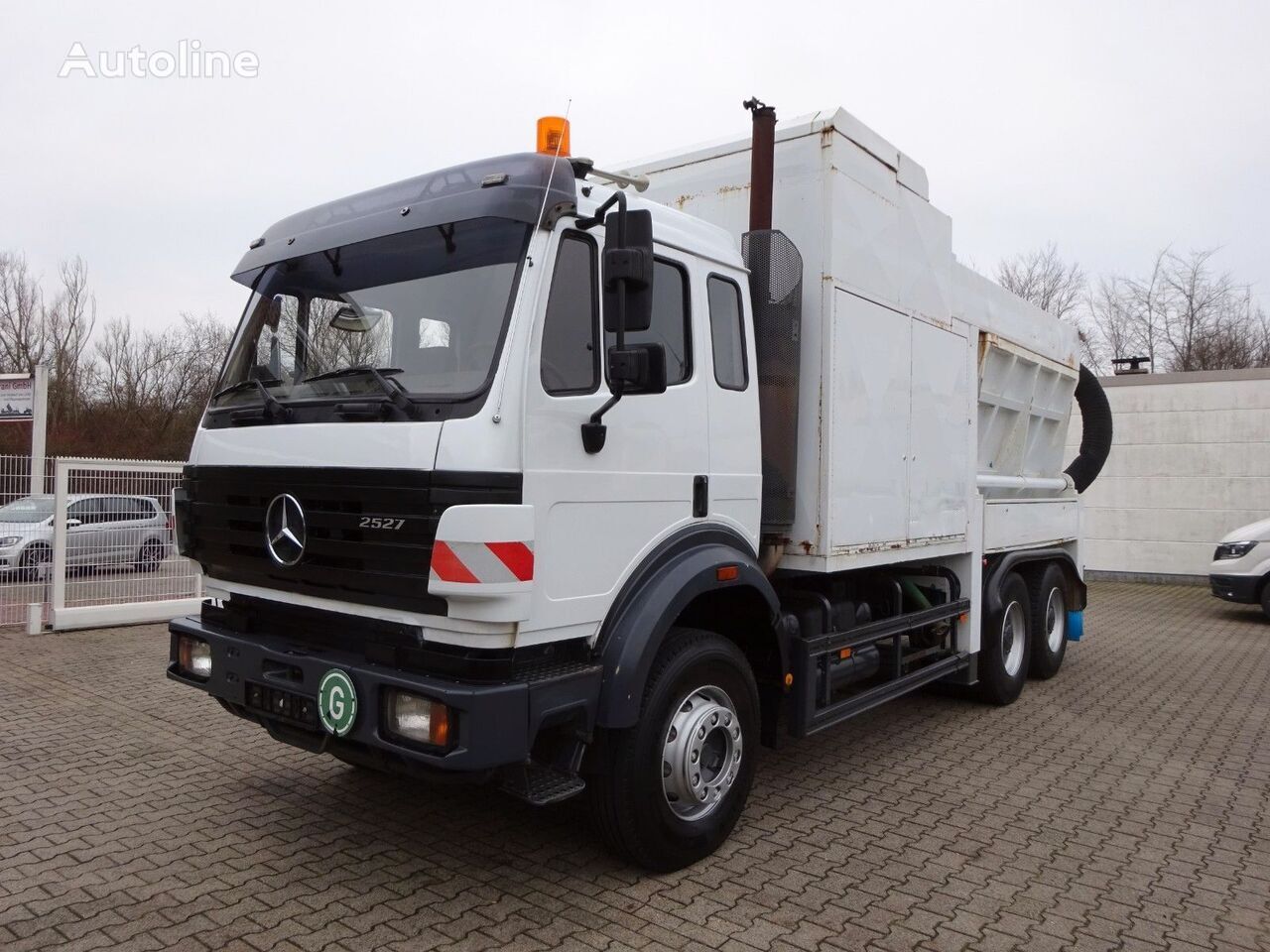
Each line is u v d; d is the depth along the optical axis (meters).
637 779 3.67
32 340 34.16
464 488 3.14
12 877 3.78
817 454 4.59
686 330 4.10
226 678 3.86
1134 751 5.93
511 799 4.75
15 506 9.37
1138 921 3.57
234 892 3.65
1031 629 7.78
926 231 5.74
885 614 5.78
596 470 3.56
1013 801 4.92
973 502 6.46
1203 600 13.81
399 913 3.49
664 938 3.34
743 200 4.93
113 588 9.77
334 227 4.00
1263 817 4.74
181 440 28.73
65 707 6.54
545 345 3.39
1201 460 15.26
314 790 4.85
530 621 3.29
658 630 3.63
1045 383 8.16
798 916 3.53
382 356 3.63
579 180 3.67
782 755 5.75
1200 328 32.25
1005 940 3.39
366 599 3.44
